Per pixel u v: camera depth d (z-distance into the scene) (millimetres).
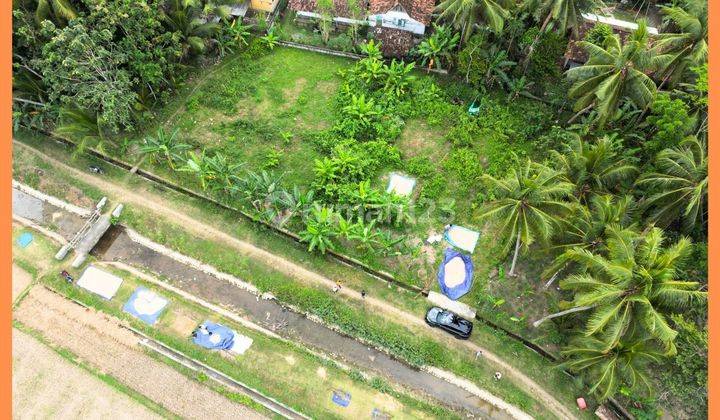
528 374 31297
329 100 41656
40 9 34031
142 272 35250
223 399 30594
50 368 31203
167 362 31641
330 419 29984
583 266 27125
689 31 31641
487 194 36312
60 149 39938
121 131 39938
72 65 32281
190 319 33250
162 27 38469
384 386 31016
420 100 40906
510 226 28312
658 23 44531
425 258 34719
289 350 32312
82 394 30453
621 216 28344
